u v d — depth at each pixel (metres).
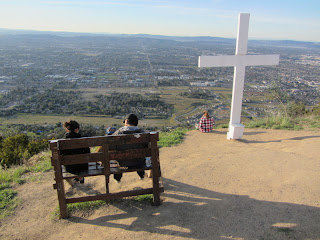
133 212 3.32
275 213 3.12
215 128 8.70
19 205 3.68
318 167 4.38
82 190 3.99
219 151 5.73
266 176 4.16
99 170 3.38
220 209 3.27
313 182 3.82
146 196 3.66
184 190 3.84
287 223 2.92
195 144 6.52
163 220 3.11
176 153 5.73
